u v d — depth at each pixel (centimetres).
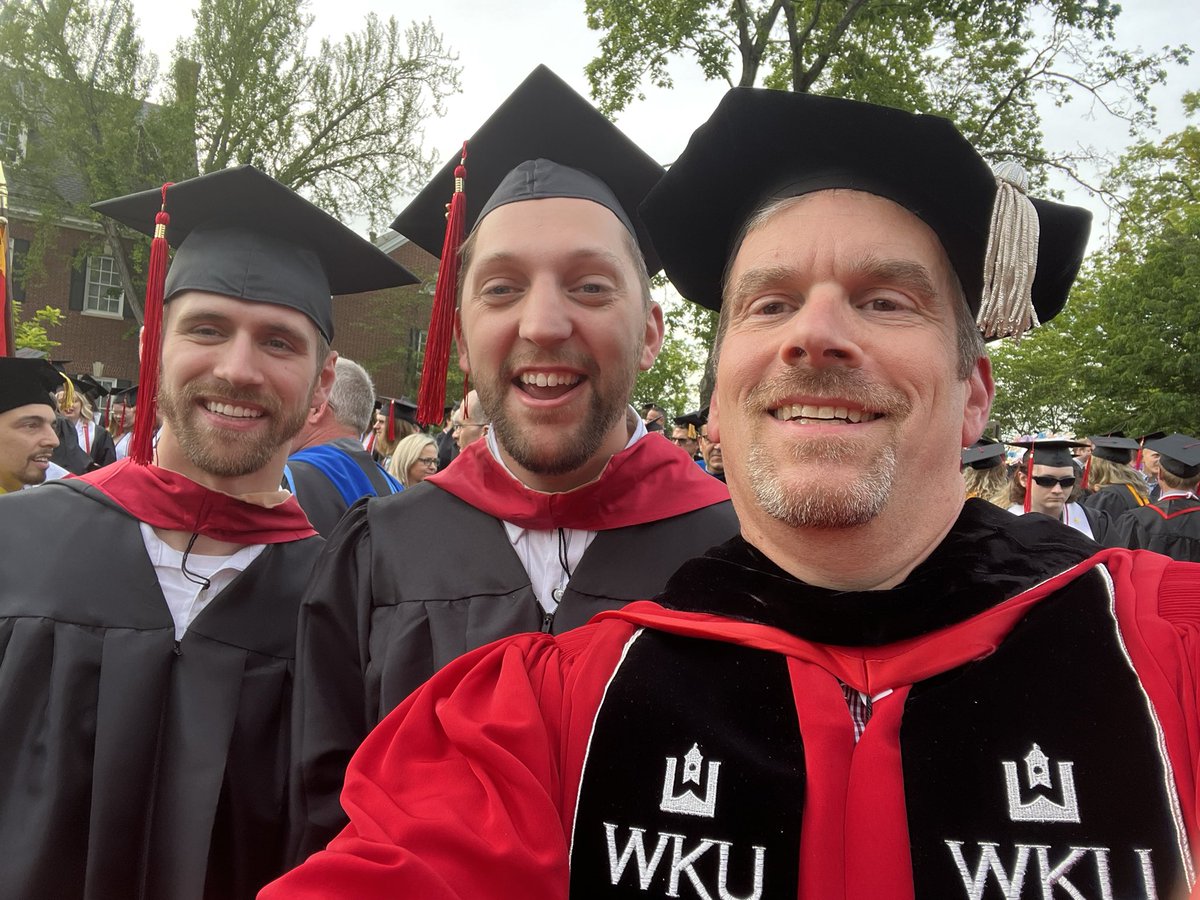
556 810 46
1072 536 53
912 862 41
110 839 71
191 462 84
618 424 78
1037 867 40
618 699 49
